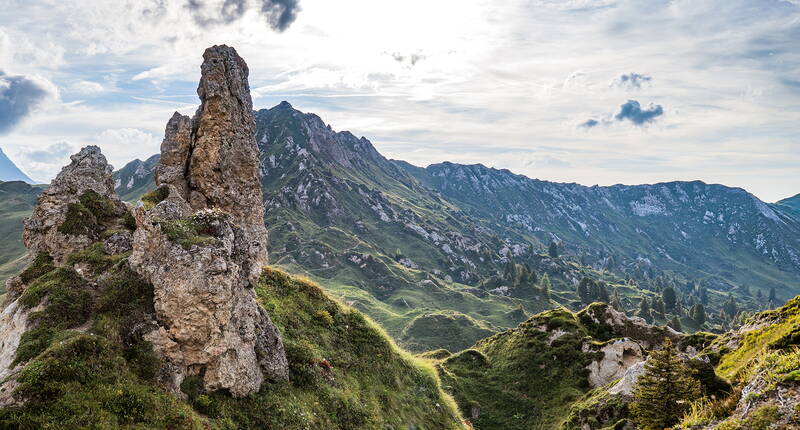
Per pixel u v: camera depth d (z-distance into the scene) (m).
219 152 30.44
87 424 14.10
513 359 72.31
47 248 24.36
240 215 31.61
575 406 53.84
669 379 31.34
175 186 29.45
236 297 22.41
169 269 19.66
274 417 21.95
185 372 19.56
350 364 33.06
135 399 16.02
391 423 30.08
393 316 183.38
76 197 26.08
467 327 174.50
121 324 18.67
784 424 14.12
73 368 15.47
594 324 74.38
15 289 22.77
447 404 38.91
